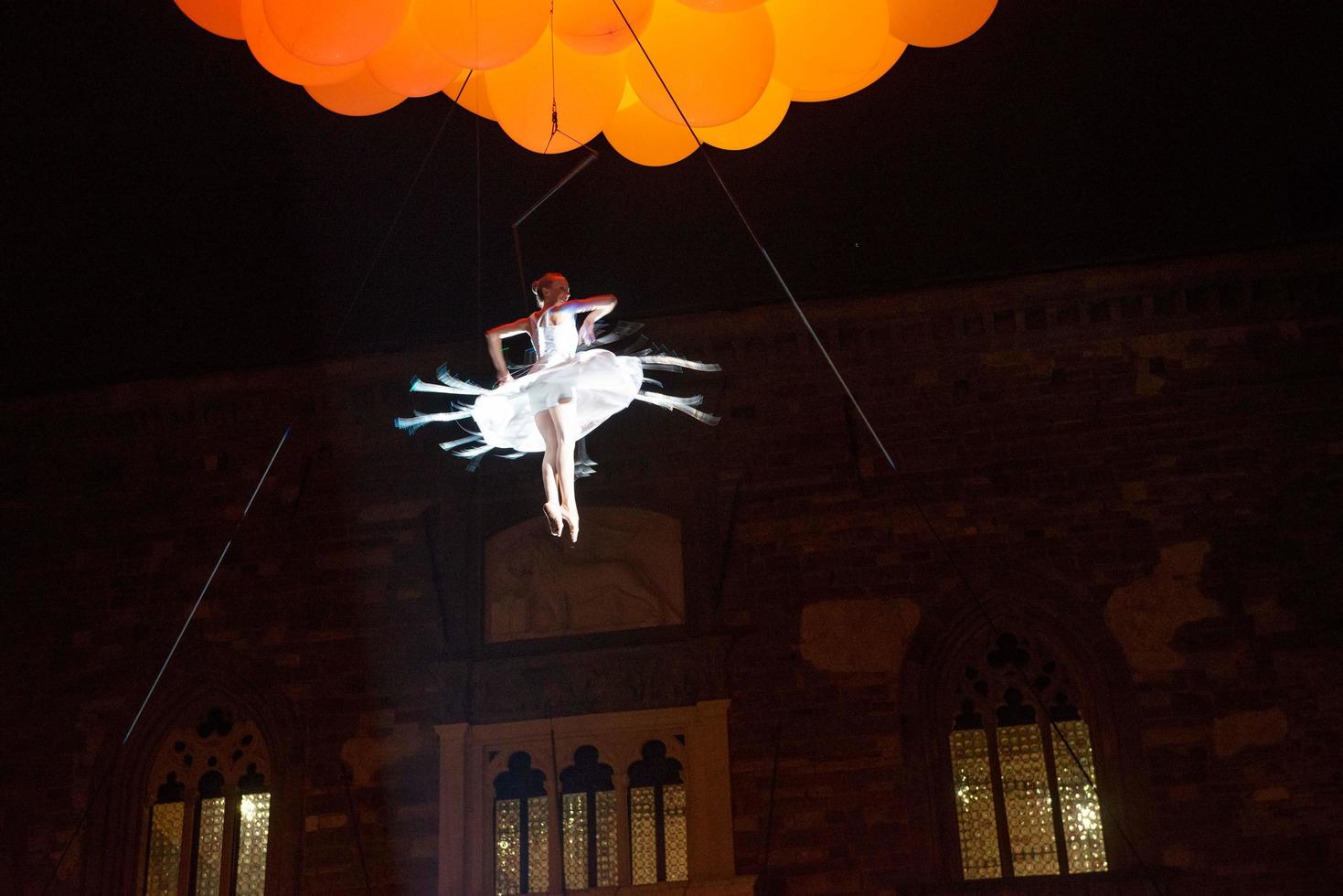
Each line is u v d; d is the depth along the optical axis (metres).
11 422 22.91
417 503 21.94
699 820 19.14
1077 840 18.86
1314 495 19.97
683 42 8.88
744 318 21.62
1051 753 19.31
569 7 8.52
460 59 8.43
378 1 8.00
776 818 19.11
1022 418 21.00
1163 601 19.61
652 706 19.97
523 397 9.32
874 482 20.95
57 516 22.70
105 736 21.05
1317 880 17.80
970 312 21.39
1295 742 18.56
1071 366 21.19
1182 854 18.14
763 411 21.66
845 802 19.11
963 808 19.30
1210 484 20.22
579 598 20.91
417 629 21.08
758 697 19.88
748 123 10.27
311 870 19.62
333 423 22.62
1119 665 19.33
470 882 19.27
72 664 21.61
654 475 21.58
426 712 20.47
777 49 9.30
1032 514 20.41
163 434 22.84
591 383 9.24
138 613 21.83
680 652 20.16
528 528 21.56
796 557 20.66
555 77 9.63
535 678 20.38
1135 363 21.06
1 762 21.02
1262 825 18.16
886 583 20.30
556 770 18.73
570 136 9.93
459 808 19.62
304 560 21.80
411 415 22.45
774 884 18.77
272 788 20.39
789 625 20.23
